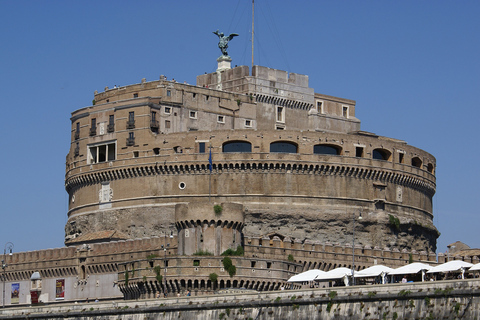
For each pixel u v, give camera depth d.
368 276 149.12
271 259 174.12
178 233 178.62
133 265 175.00
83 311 161.12
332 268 189.88
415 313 126.12
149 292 172.25
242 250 175.75
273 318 139.38
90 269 195.00
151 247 187.38
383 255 198.25
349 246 193.62
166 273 170.00
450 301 123.75
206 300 147.25
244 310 142.75
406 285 128.12
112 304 157.75
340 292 133.62
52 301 199.75
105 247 194.62
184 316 148.62
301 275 156.38
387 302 129.00
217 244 175.50
